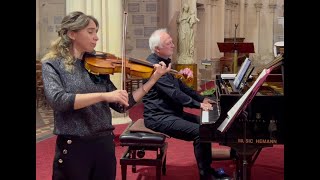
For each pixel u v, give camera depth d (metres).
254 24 21.27
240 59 16.30
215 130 4.10
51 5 12.95
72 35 3.10
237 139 4.08
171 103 5.25
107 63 3.34
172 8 14.41
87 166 3.17
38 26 12.98
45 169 5.78
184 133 5.00
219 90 5.21
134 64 3.88
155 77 3.52
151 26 14.55
